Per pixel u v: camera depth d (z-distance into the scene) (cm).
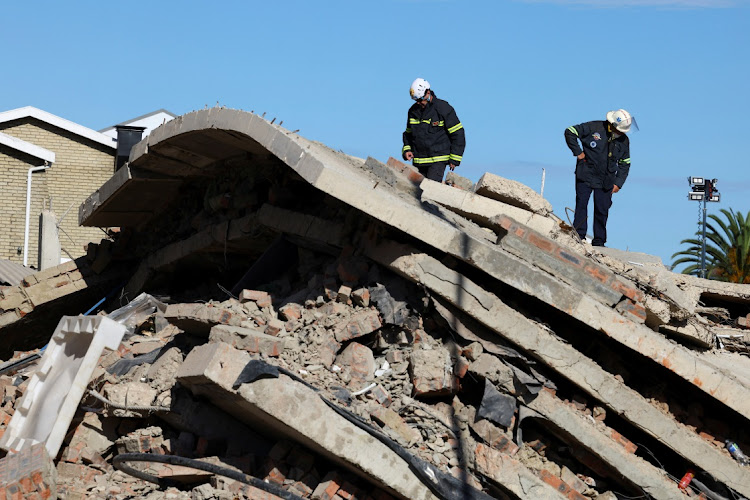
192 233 2119
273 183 1784
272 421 1246
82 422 1425
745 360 1642
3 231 3984
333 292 1506
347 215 1562
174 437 1416
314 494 1277
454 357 1395
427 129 1903
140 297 2014
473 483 1296
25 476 1254
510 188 1669
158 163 1998
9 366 1836
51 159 4044
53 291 2316
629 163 1930
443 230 1402
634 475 1341
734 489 1369
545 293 1388
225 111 1638
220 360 1229
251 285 1722
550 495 1299
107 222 2328
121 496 1348
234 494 1274
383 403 1365
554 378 1423
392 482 1240
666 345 1383
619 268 1576
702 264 3422
